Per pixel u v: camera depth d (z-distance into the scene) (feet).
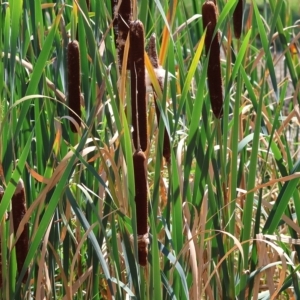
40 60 5.94
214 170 6.47
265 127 7.27
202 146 6.48
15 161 6.22
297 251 6.84
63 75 6.81
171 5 6.51
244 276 6.57
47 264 6.82
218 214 6.55
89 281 6.80
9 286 6.13
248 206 6.50
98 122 6.88
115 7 6.07
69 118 6.16
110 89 5.86
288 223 6.71
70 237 7.00
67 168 5.82
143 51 5.70
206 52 6.27
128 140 5.74
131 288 6.31
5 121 5.87
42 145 6.65
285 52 7.14
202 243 6.55
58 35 6.68
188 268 6.70
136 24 5.67
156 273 6.00
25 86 6.61
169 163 6.38
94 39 6.23
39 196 5.95
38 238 5.88
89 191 6.44
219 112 6.32
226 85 6.36
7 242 6.16
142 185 5.79
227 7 6.12
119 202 6.14
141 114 5.80
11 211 6.16
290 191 6.44
